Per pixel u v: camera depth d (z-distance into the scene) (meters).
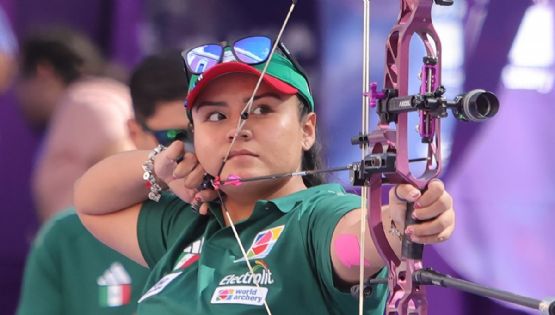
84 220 8.31
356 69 10.34
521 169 10.11
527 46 10.08
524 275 10.09
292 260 6.43
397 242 5.73
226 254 6.80
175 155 7.27
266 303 6.36
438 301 10.16
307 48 10.31
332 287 6.22
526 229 10.12
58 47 10.22
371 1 10.25
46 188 10.18
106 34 10.45
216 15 10.50
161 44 10.48
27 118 10.23
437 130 5.54
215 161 6.86
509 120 10.09
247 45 6.81
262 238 6.68
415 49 9.94
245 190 6.94
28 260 9.56
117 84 10.34
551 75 10.09
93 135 10.13
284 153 6.82
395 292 5.71
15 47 10.20
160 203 8.01
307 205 6.64
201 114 6.93
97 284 9.38
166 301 6.88
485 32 10.07
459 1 10.06
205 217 7.41
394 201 5.51
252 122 6.79
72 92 10.22
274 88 6.74
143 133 9.57
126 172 7.91
